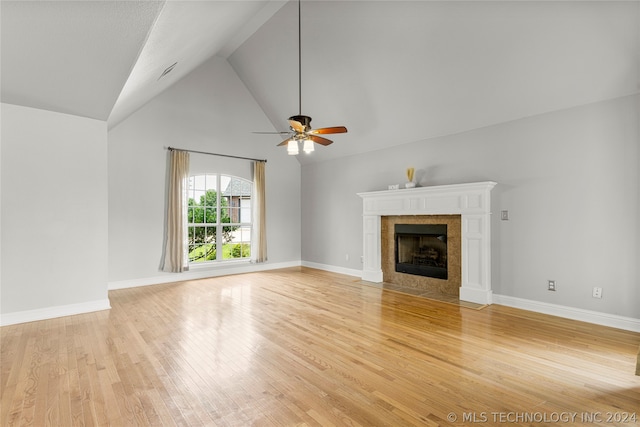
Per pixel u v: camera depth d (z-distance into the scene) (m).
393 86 4.60
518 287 4.00
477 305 4.13
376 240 5.61
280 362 2.54
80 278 3.82
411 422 1.80
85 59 2.45
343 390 2.13
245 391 2.12
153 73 3.30
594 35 2.96
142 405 1.96
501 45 3.44
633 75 3.06
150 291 4.94
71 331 3.22
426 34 3.75
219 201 6.34
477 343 2.91
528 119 3.90
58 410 1.91
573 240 3.55
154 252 5.50
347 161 6.40
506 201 4.11
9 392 2.10
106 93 3.14
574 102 3.51
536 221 3.84
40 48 2.25
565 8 2.91
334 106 5.55
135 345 2.87
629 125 3.18
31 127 3.53
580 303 3.52
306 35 4.75
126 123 5.26
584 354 2.67
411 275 5.23
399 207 5.20
